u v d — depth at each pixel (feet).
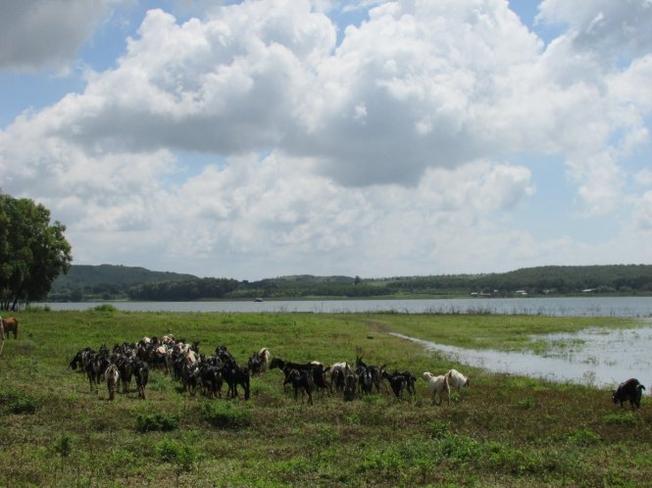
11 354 105.29
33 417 63.26
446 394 82.28
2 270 220.43
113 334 146.10
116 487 42.70
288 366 86.43
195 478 45.27
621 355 139.03
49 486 42.86
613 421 65.67
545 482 45.44
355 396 82.38
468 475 46.32
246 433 59.93
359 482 44.60
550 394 83.46
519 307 458.09
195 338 143.64
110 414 65.21
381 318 245.24
